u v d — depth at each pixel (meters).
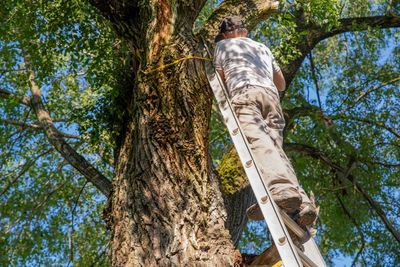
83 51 8.72
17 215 11.92
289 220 5.00
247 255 5.82
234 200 7.26
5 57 10.07
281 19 8.61
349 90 12.94
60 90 10.82
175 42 6.29
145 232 5.65
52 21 8.55
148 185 5.87
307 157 12.50
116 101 7.27
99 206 12.27
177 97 6.11
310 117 12.23
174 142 5.99
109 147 7.93
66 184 12.33
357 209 12.55
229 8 7.00
